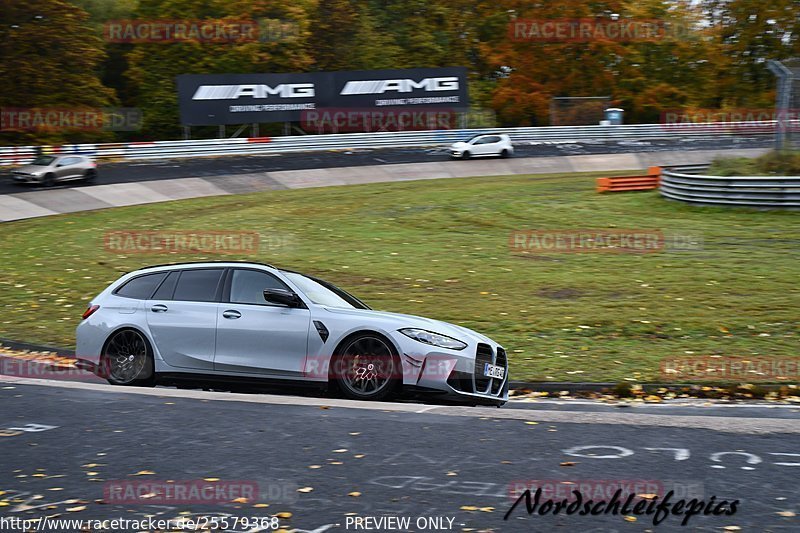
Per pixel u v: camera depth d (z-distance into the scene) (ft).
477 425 43.68
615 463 37.24
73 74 356.79
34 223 174.81
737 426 43.83
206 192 225.35
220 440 40.75
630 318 92.53
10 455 38.52
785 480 34.96
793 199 168.66
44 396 51.03
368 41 437.17
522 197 208.95
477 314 94.99
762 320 91.45
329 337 53.67
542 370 72.18
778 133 190.80
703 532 29.43
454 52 463.83
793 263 123.75
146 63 391.86
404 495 32.99
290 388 54.80
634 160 300.40
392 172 266.16
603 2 421.59
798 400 63.36
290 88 314.96
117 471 36.11
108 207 199.21
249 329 55.36
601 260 130.00
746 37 443.73
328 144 310.86
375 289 109.29
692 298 102.73
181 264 59.93
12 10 345.51
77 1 425.28
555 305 99.81
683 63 449.06
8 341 83.20
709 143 339.57
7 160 256.93
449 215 181.16
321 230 162.91
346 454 38.37
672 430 42.96
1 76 344.28
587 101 365.81
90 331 59.11
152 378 57.36
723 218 166.50
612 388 66.18
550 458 37.88
